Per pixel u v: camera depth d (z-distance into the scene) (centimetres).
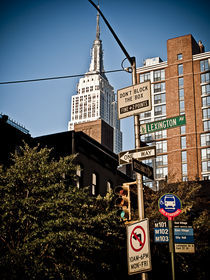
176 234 1295
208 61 8744
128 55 1282
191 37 9081
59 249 1440
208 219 2328
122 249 1767
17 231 1454
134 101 1172
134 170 1075
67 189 1630
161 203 1295
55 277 1370
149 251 1015
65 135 2575
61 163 1677
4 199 1458
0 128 2425
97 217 1585
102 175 2812
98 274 1791
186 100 8631
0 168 1641
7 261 1249
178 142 8356
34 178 1577
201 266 2186
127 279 1828
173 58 9062
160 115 8788
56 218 1482
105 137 3641
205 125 8312
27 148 1725
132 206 2270
